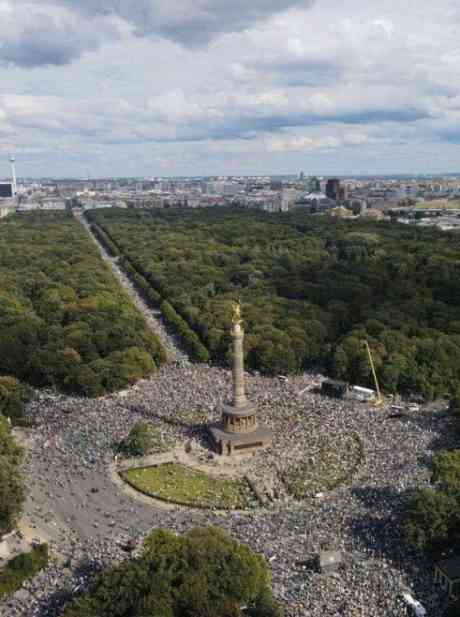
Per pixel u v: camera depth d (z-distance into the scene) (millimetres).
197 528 198125
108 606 168500
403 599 177375
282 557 199250
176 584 174375
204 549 182625
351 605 174625
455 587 181250
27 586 191375
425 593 181875
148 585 171000
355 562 196375
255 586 174125
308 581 185750
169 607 166000
